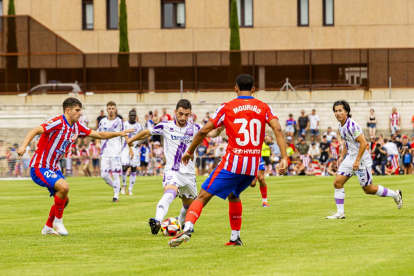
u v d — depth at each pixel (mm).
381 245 14969
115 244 16312
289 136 56875
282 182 43344
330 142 59094
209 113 67688
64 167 58094
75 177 55750
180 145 18516
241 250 14750
